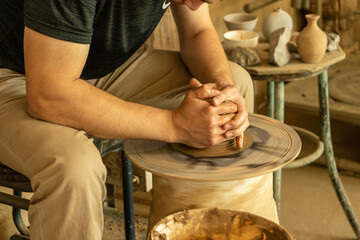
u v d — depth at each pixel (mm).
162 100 1921
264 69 2281
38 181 1424
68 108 1438
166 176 1419
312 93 3209
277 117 2408
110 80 2035
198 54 1901
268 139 1604
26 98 1610
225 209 1401
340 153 3242
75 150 1401
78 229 1401
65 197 1388
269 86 2420
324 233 2598
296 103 3084
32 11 1369
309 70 2279
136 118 1475
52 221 1415
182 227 1403
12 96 1611
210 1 1508
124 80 2027
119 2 1610
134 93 1998
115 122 1461
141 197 2766
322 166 3195
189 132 1490
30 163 1441
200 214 1409
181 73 2020
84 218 1396
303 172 3160
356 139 3408
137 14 1688
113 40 1737
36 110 1462
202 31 1959
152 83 2016
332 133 3502
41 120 1492
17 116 1523
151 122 1483
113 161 2404
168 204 1523
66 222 1398
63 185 1383
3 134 1507
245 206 1494
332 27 4184
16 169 1512
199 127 1477
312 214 2752
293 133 1633
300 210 2787
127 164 2055
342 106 3002
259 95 4098
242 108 1537
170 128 1496
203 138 1492
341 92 3156
